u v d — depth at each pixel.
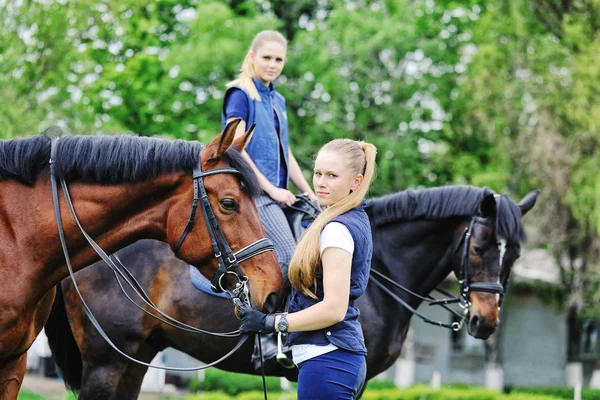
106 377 5.34
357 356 3.65
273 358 5.31
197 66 16.91
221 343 5.40
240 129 5.32
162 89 17.38
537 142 16.92
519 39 18.05
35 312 4.25
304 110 18.56
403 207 5.61
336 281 3.53
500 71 17.88
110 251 4.22
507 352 23.27
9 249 4.08
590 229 16.84
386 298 5.48
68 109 12.94
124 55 17.27
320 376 3.58
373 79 18.56
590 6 17.72
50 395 13.70
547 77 17.47
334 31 17.72
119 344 5.33
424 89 18.77
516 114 17.89
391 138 17.95
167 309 5.38
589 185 16.73
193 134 18.02
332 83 17.23
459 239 5.56
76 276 5.39
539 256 21.91
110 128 13.68
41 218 4.12
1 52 12.12
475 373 23.38
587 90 16.83
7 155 4.14
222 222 4.01
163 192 4.12
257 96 5.47
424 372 23.33
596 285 17.78
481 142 20.28
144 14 17.38
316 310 3.53
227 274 4.01
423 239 5.63
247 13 19.80
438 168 19.98
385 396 14.53
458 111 19.34
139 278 5.38
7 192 4.16
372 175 3.77
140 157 4.09
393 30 17.30
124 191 4.12
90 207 4.12
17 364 4.32
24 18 12.23
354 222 3.64
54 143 4.18
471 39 19.27
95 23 13.25
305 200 5.39
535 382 23.19
